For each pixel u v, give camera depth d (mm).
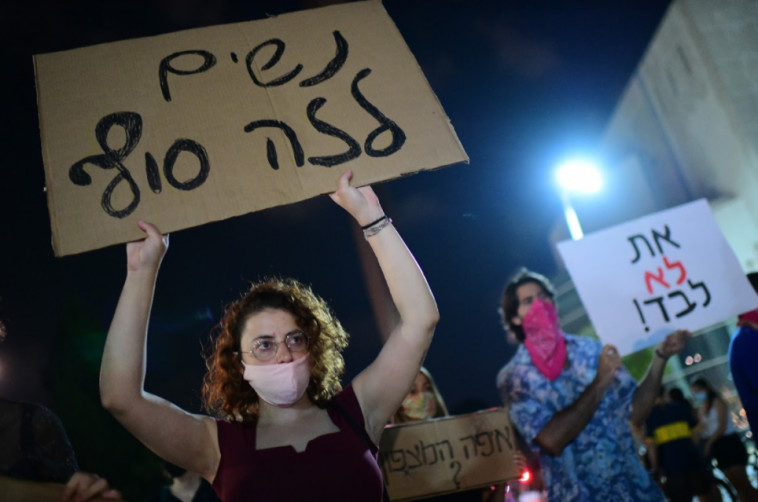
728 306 4527
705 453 7223
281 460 2123
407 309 2299
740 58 12125
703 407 7227
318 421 2238
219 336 2408
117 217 2215
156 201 2252
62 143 2334
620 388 4051
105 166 2299
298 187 2324
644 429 7051
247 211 2270
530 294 4219
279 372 2205
